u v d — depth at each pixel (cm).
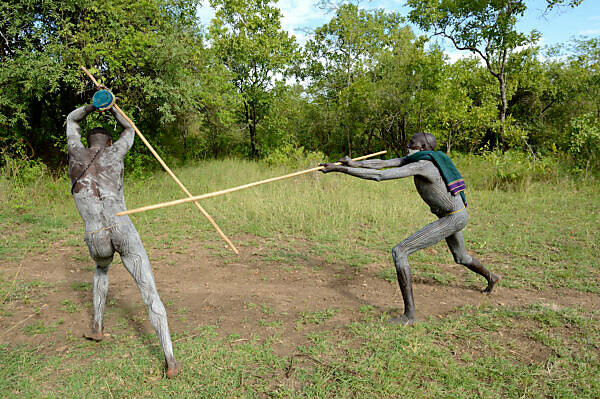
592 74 1844
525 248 650
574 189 1080
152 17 1196
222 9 1761
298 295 483
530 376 309
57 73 987
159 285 516
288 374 312
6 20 1010
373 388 294
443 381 303
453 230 407
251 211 884
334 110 1992
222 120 1509
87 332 387
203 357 336
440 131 1638
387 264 596
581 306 440
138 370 318
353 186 1160
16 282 511
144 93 1183
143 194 1034
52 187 1010
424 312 430
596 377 307
